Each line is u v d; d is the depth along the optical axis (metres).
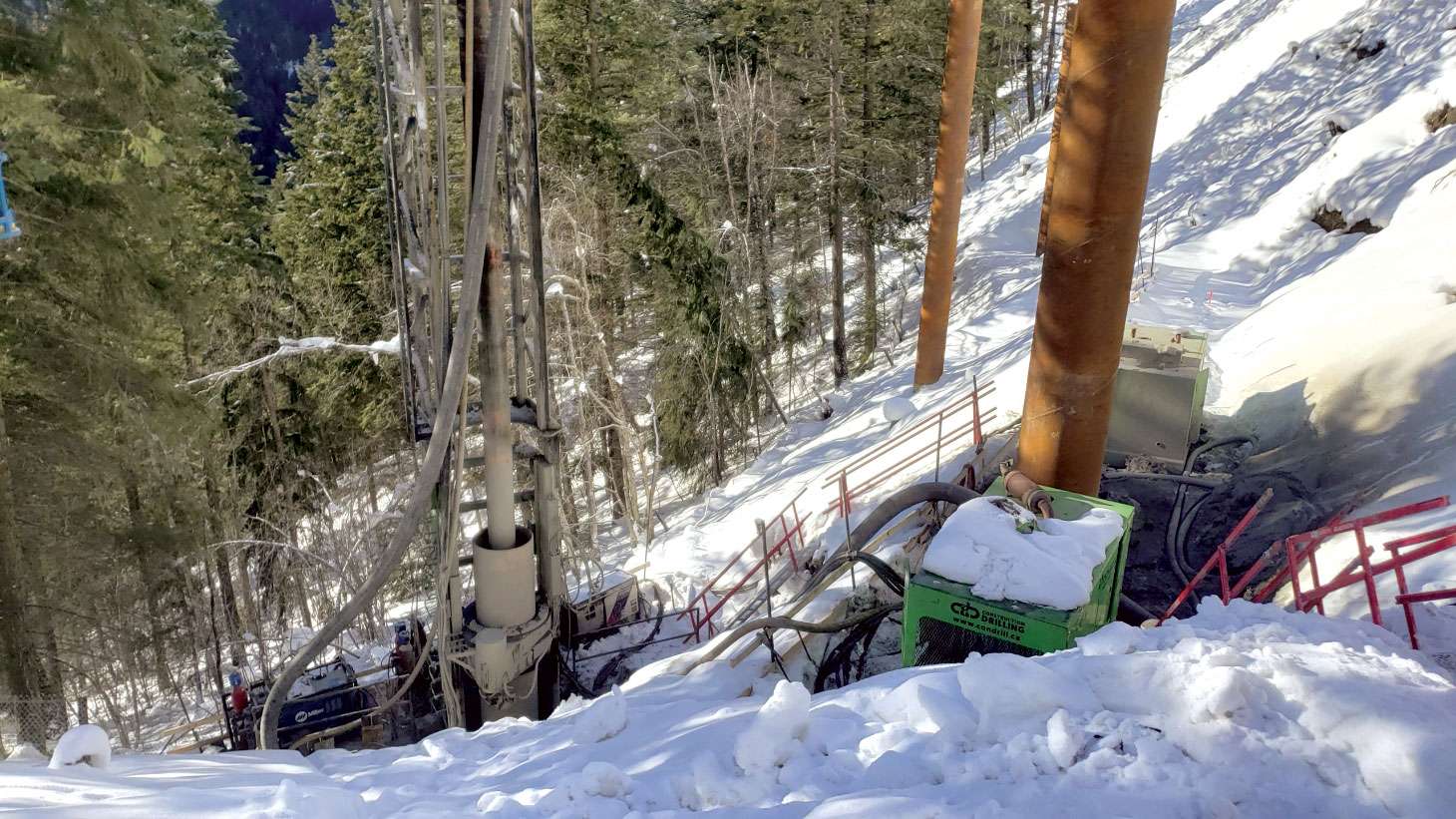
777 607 12.16
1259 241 24.48
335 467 29.92
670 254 22.67
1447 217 16.27
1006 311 26.64
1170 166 32.12
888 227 28.42
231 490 24.47
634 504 23.70
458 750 7.09
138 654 19.64
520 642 11.25
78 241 14.51
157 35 15.68
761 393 29.45
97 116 14.51
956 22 20.17
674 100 29.33
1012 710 4.90
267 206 35.19
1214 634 5.42
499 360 10.85
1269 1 39.12
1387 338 13.14
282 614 23.98
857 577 11.35
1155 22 8.91
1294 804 3.82
